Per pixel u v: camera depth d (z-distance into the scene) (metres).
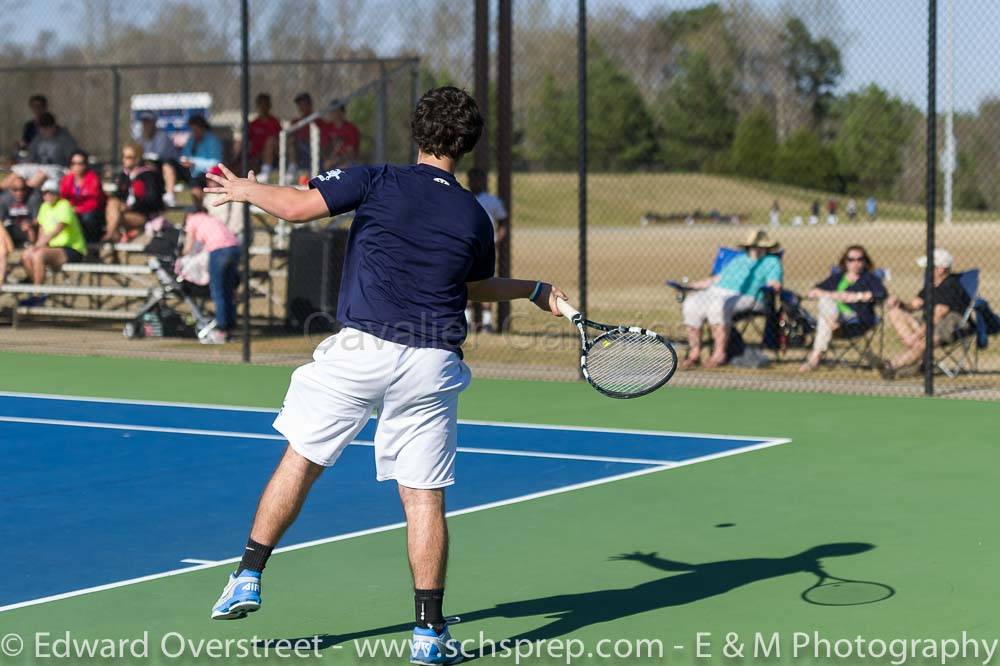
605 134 113.81
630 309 29.06
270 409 17.34
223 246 24.39
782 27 114.25
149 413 17.02
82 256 26.72
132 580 9.40
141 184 27.39
